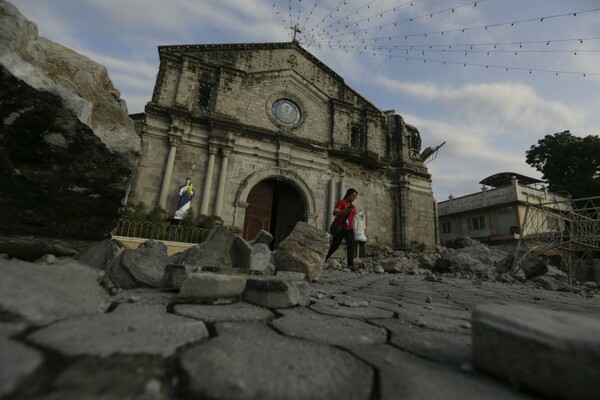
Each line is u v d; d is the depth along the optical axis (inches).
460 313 109.0
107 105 135.1
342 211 278.8
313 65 815.7
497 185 1290.6
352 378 43.2
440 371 48.2
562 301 186.9
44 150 112.3
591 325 43.8
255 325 67.9
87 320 56.9
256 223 665.0
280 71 759.7
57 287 64.7
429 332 74.2
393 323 82.6
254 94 721.0
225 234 145.1
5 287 55.6
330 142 773.9
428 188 848.9
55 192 123.5
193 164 609.9
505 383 43.8
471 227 1099.9
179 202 561.6
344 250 684.1
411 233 781.9
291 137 701.3
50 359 38.9
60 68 120.4
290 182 698.2
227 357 46.2
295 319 77.6
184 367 41.3
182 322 62.3
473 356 49.4
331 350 54.2
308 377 42.1
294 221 716.7
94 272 83.2
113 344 45.2
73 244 138.8
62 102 104.3
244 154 662.5
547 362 39.4
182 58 663.8
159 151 591.5
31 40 107.7
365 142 820.6
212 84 689.6
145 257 126.7
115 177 129.9
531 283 366.6
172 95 638.5
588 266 509.0
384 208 792.9
